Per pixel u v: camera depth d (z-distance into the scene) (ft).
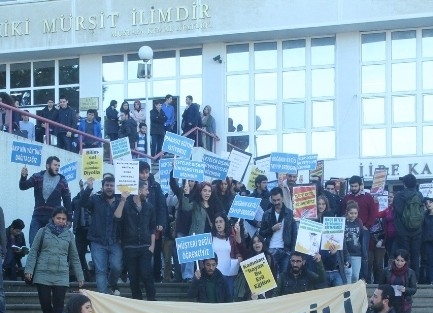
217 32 103.19
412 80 101.35
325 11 100.94
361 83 102.17
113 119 94.17
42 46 107.55
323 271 51.26
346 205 60.95
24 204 75.00
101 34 106.22
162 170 64.90
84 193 54.03
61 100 86.79
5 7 108.68
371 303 45.96
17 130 81.76
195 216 57.52
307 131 102.89
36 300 56.24
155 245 61.31
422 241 64.28
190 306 46.73
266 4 102.22
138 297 54.13
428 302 62.13
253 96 104.42
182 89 105.91
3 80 110.73
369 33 102.22
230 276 54.49
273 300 47.50
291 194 62.80
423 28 100.99
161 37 104.37
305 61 103.55
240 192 66.44
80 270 50.03
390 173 100.42
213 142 102.12
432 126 100.63
